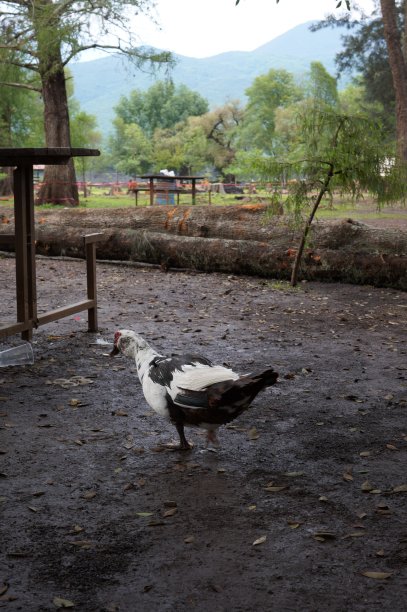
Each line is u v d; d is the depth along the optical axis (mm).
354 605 3410
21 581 3619
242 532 4152
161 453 5395
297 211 12734
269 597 3477
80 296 12164
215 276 14609
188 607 3395
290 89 87500
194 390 4656
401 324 10148
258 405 6551
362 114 12305
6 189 52625
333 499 4617
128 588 3555
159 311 10891
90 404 6543
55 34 29375
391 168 12219
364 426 6035
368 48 57812
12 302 11781
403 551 3932
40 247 17062
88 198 44250
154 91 123938
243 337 9242
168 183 34719
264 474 5020
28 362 7883
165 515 4348
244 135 87625
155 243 15336
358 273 13312
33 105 54312
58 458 5301
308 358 8242
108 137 114750
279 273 14070
